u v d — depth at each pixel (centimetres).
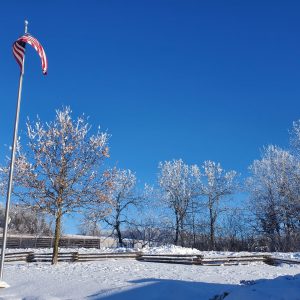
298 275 1077
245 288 923
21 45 1555
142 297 1074
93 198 2288
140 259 2689
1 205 4731
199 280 1502
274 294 863
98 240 4512
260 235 4116
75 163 2288
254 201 4100
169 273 1794
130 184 4312
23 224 4644
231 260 2478
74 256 2616
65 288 1284
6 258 2716
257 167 4138
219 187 4466
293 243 3819
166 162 4619
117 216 4328
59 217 2286
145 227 4528
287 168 3809
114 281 1384
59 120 2352
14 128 1480
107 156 2348
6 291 1292
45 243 4441
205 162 4572
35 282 1427
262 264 2514
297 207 3678
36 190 2247
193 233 4553
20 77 1527
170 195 4550
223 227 4469
